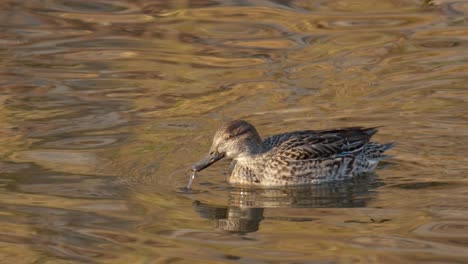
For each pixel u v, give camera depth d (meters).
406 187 13.08
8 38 19.81
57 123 15.64
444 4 21.27
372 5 21.50
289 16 20.92
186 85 17.58
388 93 16.91
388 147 14.05
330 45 19.33
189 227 11.63
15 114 16.05
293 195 13.25
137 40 19.88
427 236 11.11
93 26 20.53
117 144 14.77
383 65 18.25
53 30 20.30
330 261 10.40
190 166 14.02
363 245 10.89
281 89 17.27
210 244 11.02
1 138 14.89
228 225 11.70
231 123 14.02
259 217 12.09
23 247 10.93
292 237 11.25
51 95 16.98
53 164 13.84
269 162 13.88
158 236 11.27
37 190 12.80
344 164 14.12
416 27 20.08
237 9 21.44
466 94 16.69
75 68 18.39
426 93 16.81
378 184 13.29
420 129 15.25
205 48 19.44
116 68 18.44
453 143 14.66
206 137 15.11
